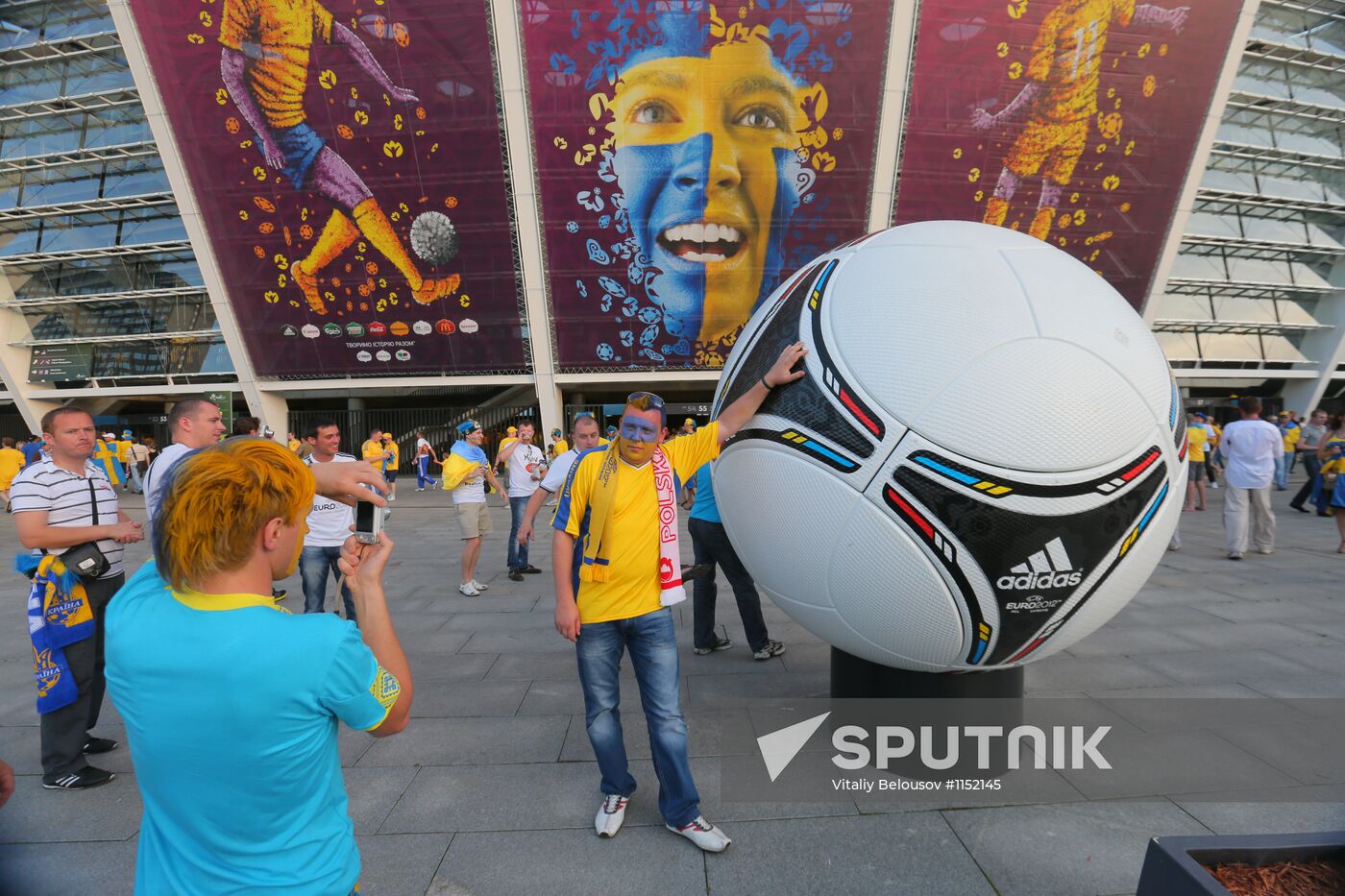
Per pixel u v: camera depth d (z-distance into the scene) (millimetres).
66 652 2707
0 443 15430
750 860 2154
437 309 18516
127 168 19453
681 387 21844
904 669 2535
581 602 2301
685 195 16672
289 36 15195
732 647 4305
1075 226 17812
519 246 17484
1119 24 15500
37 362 21469
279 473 1104
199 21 15039
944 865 2113
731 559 3922
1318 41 19594
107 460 15789
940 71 15641
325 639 1051
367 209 17125
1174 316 22141
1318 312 23234
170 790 1043
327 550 4484
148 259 20250
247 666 997
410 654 4285
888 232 2551
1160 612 4879
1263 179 21109
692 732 3049
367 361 19438
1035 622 2188
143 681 1021
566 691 3633
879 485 2109
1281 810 2396
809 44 15289
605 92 15703
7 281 20906
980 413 2006
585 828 2348
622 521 2236
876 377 2125
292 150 16406
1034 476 2008
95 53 18125
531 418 21766
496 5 14828
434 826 2365
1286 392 24250
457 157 16453
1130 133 16734
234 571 1081
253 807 1044
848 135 16188
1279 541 7789
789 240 17219
